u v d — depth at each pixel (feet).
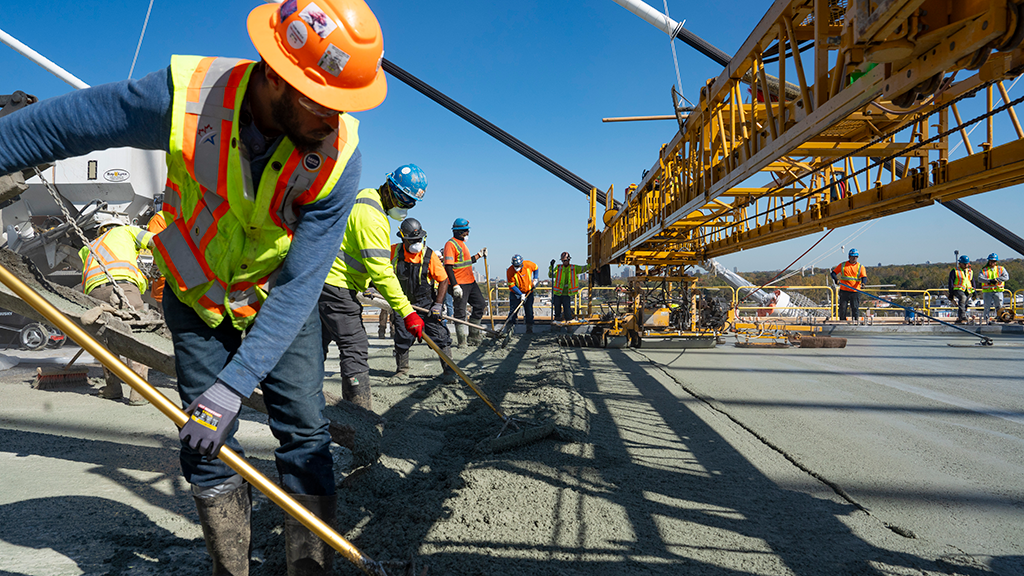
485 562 6.18
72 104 4.08
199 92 4.06
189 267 4.76
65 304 9.18
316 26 3.80
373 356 25.96
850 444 11.57
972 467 10.15
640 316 31.27
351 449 8.85
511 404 15.10
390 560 5.81
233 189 4.25
